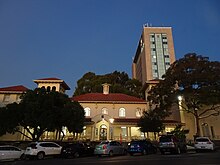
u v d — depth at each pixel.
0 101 40.03
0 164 16.30
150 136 38.31
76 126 29.38
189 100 33.91
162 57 108.44
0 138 36.66
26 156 21.23
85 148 23.38
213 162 12.90
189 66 33.38
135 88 67.00
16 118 27.34
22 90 40.97
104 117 37.94
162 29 114.62
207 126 39.44
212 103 32.47
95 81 61.00
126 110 41.72
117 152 22.33
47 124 26.27
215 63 32.75
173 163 12.79
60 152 22.78
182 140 24.12
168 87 34.91
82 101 41.44
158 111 34.88
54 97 29.09
